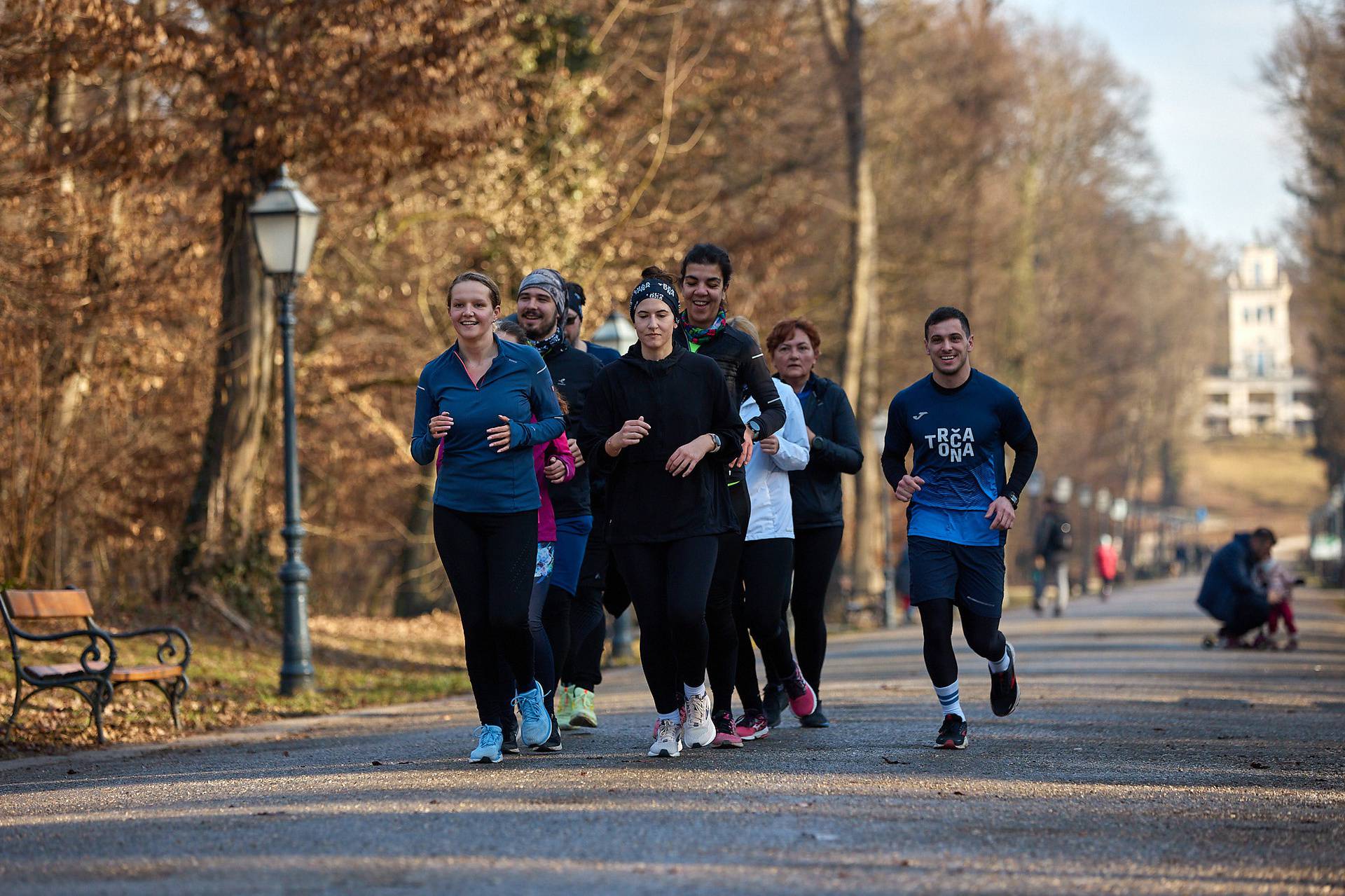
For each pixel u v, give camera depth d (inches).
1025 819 614.9
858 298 3563.0
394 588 3676.2
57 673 1020.5
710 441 767.7
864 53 3649.1
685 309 831.7
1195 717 1043.9
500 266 2450.8
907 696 1206.3
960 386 847.1
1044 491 6112.2
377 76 1763.0
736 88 2760.8
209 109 1838.1
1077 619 2960.1
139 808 674.8
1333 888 500.4
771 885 487.8
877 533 4097.0
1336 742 908.6
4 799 735.7
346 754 893.2
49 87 1841.8
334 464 3097.9
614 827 590.6
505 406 776.3
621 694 1337.4
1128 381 6481.3
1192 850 558.9
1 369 1681.8
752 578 867.4
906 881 493.7
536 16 2384.4
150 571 1955.0
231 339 1939.0
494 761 789.2
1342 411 6043.3
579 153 2439.7
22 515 1697.8
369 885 490.9
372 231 2405.3
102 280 1846.7
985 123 4023.1
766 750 829.8
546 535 846.5
